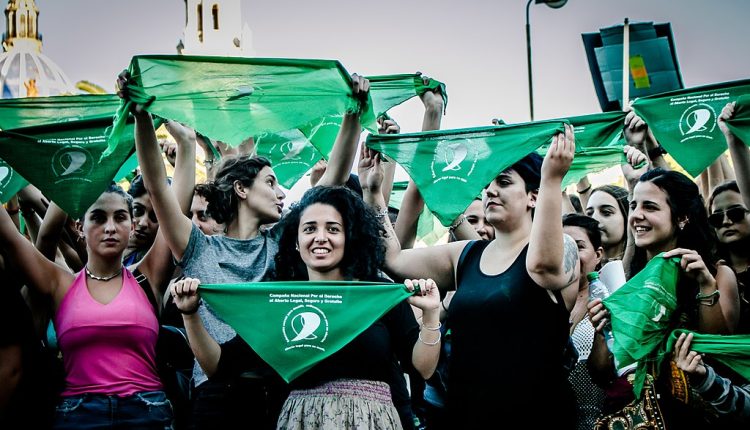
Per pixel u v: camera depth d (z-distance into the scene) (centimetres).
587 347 518
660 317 452
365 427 437
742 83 553
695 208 493
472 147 485
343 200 480
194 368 507
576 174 651
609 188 623
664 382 457
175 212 502
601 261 612
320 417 439
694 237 492
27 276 484
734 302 469
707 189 660
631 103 572
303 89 498
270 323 446
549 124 471
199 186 568
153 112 483
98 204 496
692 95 561
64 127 510
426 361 443
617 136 603
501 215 469
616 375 474
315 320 445
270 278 522
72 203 500
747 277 538
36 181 503
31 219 592
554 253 436
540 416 439
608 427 468
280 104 496
